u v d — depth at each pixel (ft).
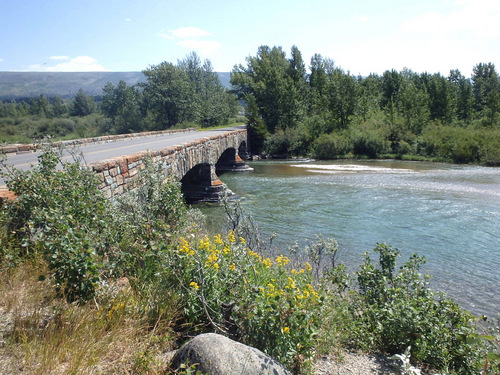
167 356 11.85
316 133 156.04
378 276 19.61
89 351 10.77
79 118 306.14
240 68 212.43
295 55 196.95
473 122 171.63
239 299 13.60
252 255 16.94
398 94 182.09
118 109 253.24
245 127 173.06
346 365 14.23
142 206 18.93
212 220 50.31
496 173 95.04
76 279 12.11
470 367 15.06
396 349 16.29
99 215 16.20
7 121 256.52
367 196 67.92
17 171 16.75
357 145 143.13
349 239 42.98
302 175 97.45
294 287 13.24
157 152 36.04
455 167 109.60
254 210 57.57
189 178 69.46
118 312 12.71
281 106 166.91
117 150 53.16
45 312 12.69
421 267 34.94
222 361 10.39
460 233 45.62
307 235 44.04
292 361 12.99
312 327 12.89
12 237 16.15
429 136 136.77
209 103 217.36
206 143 64.13
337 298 19.08
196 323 14.17
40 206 15.65
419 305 17.19
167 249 14.78
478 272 33.86
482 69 278.05
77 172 18.47
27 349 10.13
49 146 18.92
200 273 13.84
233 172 108.37
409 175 93.30
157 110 214.07
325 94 183.62
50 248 12.10
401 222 50.52
